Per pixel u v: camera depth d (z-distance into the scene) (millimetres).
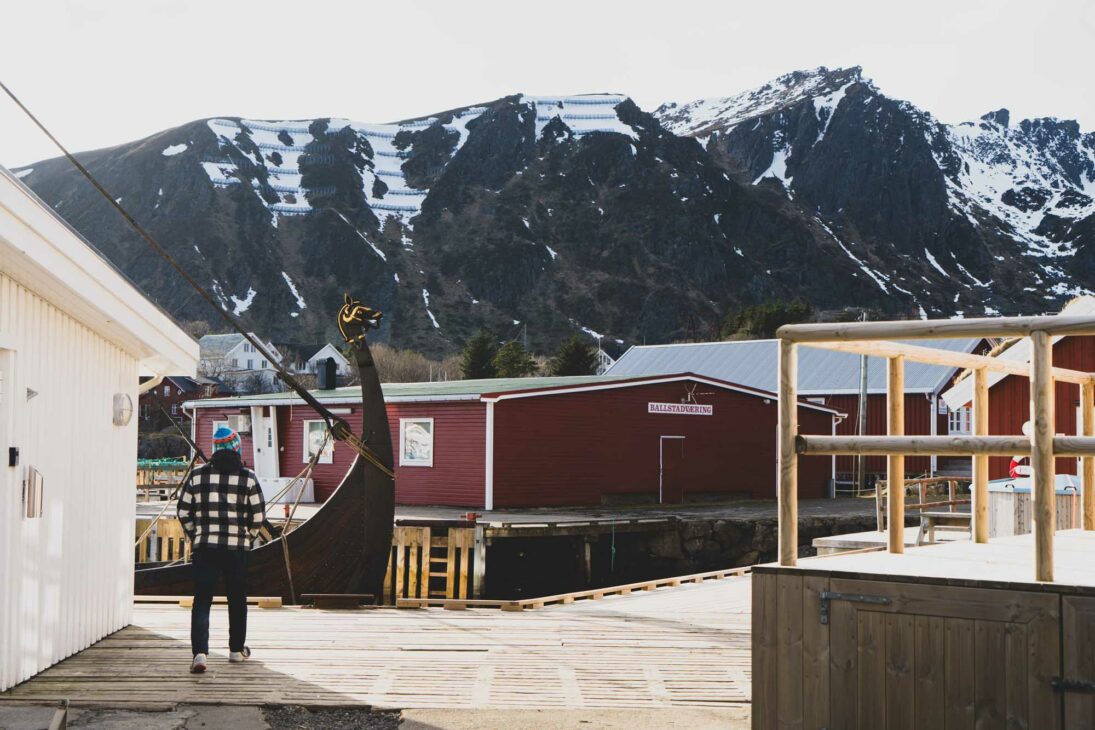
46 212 6504
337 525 13258
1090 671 4191
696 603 11297
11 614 6770
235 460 7574
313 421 30750
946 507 23859
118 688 6820
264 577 12945
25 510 6934
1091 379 8547
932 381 40938
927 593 4477
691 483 30062
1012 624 4320
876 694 4559
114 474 8773
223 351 148375
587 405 28047
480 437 26375
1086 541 7145
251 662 7711
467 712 6355
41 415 7223
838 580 4652
